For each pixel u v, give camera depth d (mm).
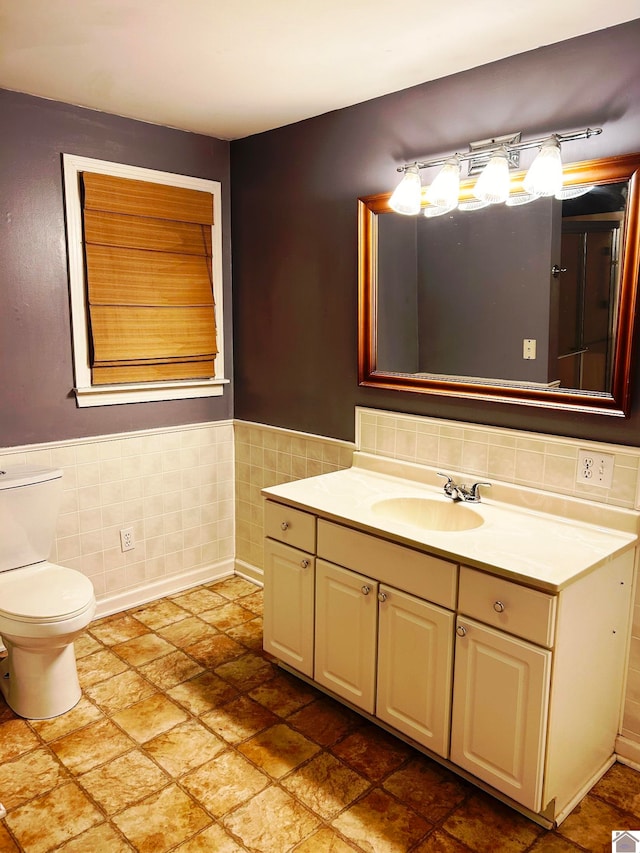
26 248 2652
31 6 1835
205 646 2842
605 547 1898
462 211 2330
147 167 2973
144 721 2316
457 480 2453
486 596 1803
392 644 2084
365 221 2637
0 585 2406
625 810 1930
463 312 2371
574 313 2078
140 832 1815
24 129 2588
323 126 2809
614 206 1955
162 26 1973
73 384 2861
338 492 2455
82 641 2867
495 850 1773
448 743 1967
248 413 3418
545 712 1708
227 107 2730
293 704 2430
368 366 2729
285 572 2449
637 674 2062
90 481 2975
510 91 2174
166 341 3131
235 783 2012
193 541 3426
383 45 2100
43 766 2080
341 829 1837
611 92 1938
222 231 3328
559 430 2174
